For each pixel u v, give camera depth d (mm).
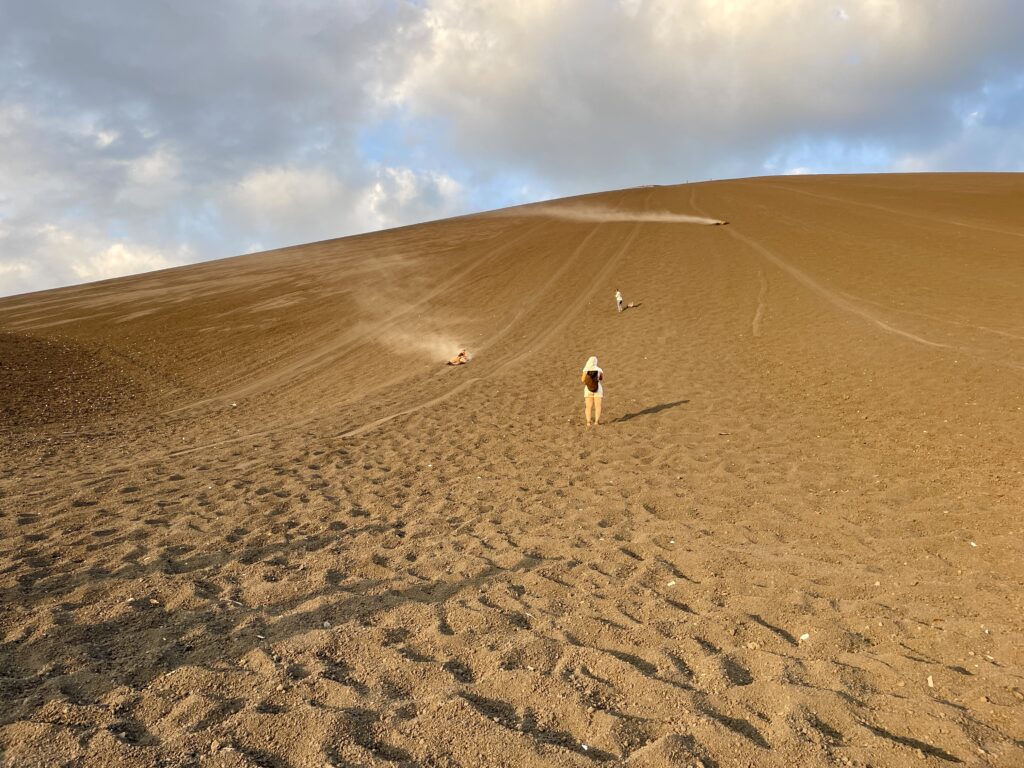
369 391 17688
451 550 6285
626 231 41281
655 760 2992
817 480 8258
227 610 4863
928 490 7531
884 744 3125
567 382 16547
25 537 6512
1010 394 11172
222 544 6410
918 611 4762
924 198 39781
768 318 21000
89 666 3986
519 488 8586
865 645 4328
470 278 35281
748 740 3164
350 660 4078
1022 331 15680
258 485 8758
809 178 57781
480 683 3775
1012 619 4543
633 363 17906
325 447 11188
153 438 12883
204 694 3629
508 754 3070
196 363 23516
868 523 6703
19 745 3150
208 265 52156
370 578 5566
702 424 11664
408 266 40469
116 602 4988
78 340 26375
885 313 19375
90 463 10344
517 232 47344
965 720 3340
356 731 3254
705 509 7434
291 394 18688
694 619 4688
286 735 3221
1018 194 38094
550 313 26453
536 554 6223
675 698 3576
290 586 5320
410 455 10555
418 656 4152
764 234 34469
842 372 14508
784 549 6141
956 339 15633
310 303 33156
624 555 6102
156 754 3068
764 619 4734
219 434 13125
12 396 16859
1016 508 6668
